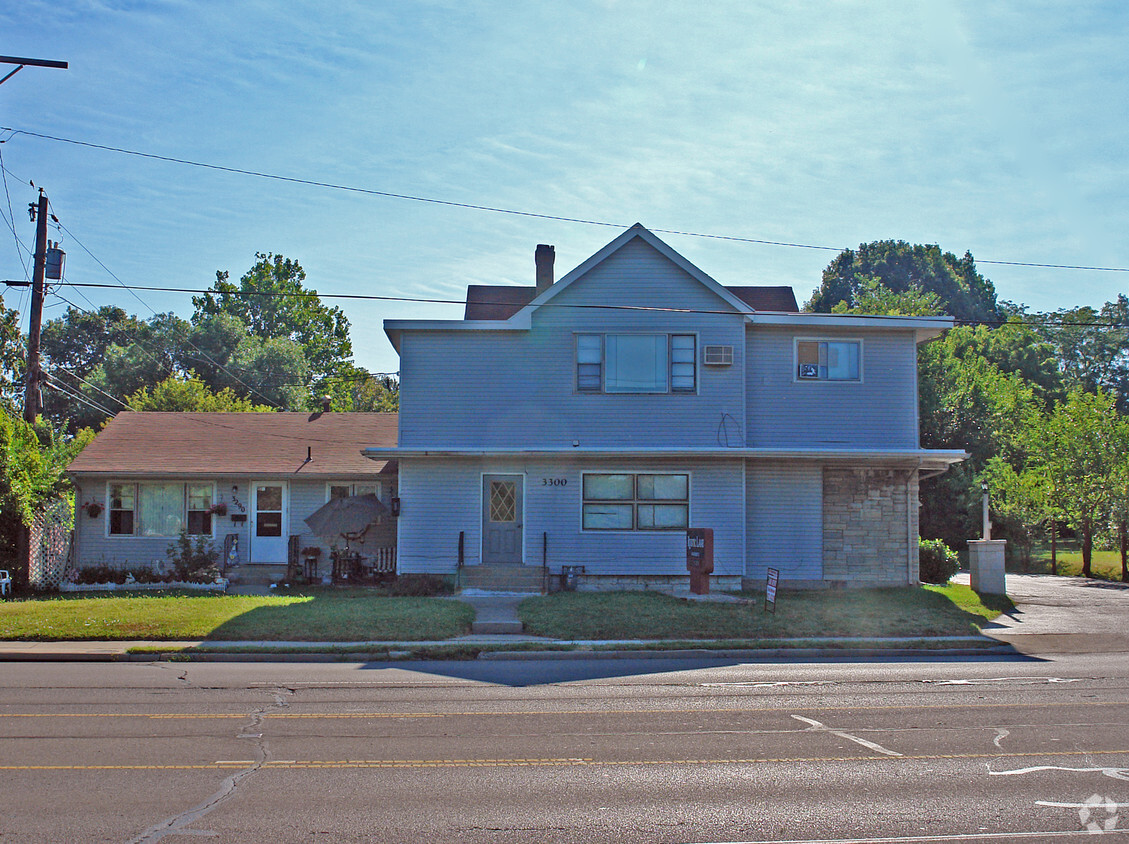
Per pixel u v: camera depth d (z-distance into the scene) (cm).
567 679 1363
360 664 1512
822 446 2409
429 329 2366
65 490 2597
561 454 2311
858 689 1286
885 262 7738
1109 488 3775
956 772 859
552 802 759
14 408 4094
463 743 952
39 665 1485
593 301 2373
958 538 4819
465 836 675
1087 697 1230
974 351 5762
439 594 2248
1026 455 4809
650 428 2355
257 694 1219
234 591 2403
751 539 2380
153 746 928
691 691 1264
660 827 702
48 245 2423
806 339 2434
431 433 2359
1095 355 8650
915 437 2427
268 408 6012
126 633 1683
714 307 2370
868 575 2392
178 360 6575
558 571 2327
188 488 2630
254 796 763
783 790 799
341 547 2558
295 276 8044
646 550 2342
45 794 762
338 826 693
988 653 1675
